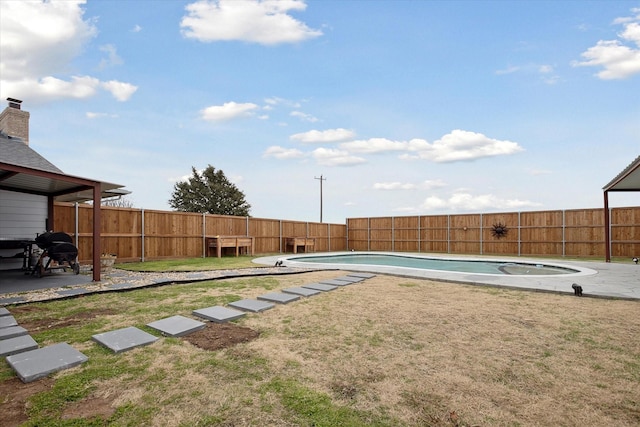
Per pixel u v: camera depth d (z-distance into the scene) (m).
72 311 4.57
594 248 14.16
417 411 2.19
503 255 16.00
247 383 2.54
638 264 11.08
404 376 2.69
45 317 4.27
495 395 2.40
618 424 2.07
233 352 3.14
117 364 2.85
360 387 2.50
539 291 6.14
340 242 21.59
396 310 4.74
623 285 6.56
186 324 3.88
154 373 2.69
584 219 14.41
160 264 10.57
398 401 2.31
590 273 8.52
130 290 6.04
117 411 2.16
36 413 2.13
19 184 7.95
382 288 6.48
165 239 12.40
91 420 2.06
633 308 4.90
